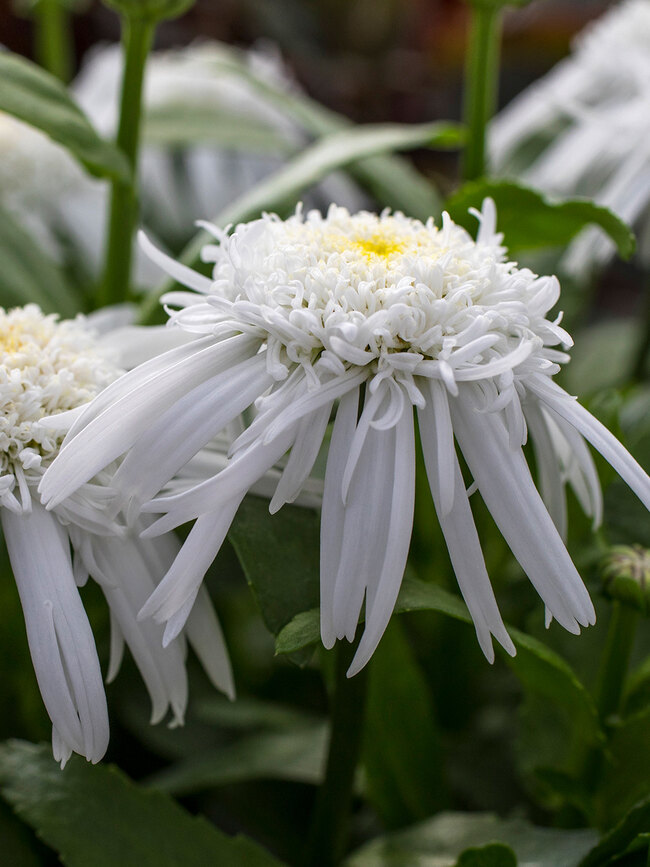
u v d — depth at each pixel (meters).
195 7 0.81
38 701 0.37
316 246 0.30
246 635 0.46
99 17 0.81
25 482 0.29
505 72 0.84
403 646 0.35
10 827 0.35
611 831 0.31
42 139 0.49
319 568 0.29
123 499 0.29
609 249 0.42
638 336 0.51
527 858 0.32
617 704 0.33
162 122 0.48
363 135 0.42
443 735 0.41
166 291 0.36
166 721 0.41
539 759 0.35
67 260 0.54
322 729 0.39
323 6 0.78
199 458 0.30
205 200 0.60
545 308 0.29
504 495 0.28
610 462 0.28
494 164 0.53
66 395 0.30
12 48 0.77
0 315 0.31
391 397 0.28
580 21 0.78
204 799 0.40
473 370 0.28
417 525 0.41
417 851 0.33
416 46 0.82
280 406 0.28
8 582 0.37
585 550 0.35
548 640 0.36
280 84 0.67
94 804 0.30
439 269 0.29
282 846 0.39
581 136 0.49
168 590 0.28
